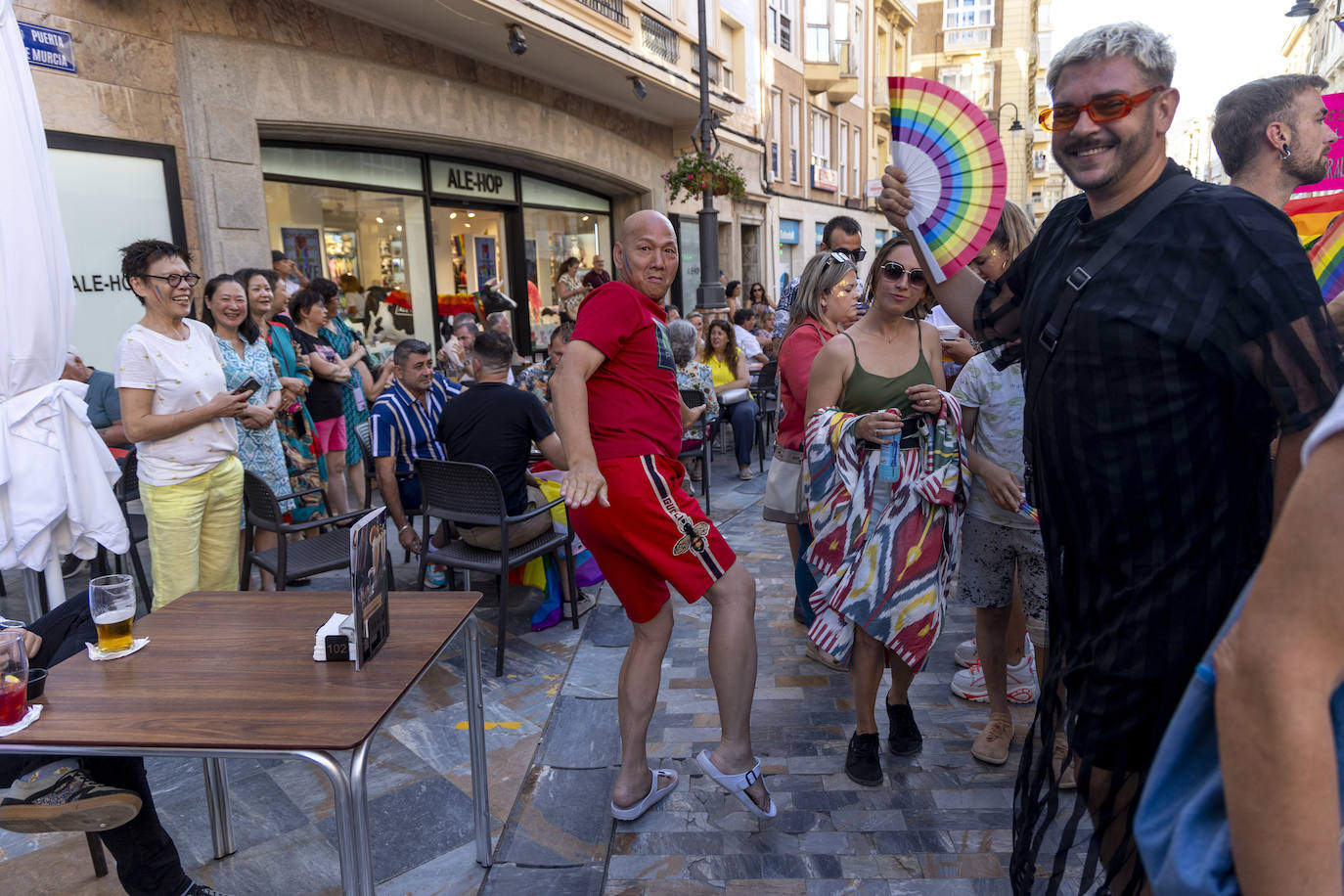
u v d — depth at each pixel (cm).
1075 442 145
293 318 546
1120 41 133
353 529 189
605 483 219
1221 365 130
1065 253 151
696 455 643
